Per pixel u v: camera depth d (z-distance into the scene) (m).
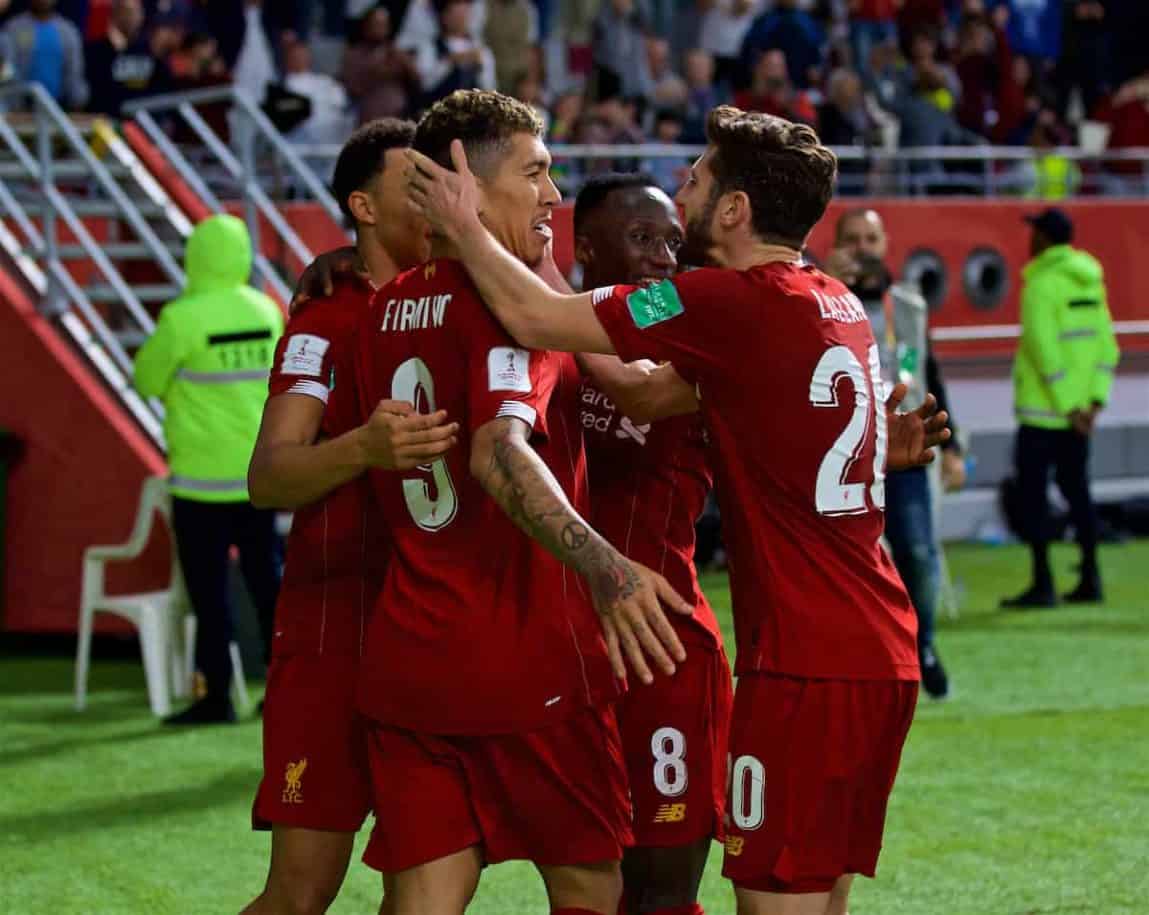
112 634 34.59
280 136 41.44
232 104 43.47
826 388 12.20
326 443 11.98
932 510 29.88
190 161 41.94
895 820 21.25
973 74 55.72
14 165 38.84
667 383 13.08
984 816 21.41
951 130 51.94
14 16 47.53
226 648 27.16
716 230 12.63
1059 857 19.70
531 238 12.34
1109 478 49.84
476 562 11.74
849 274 25.72
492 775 11.85
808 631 12.17
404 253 13.29
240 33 48.81
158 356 26.86
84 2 46.66
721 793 14.56
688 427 14.52
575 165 45.91
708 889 19.08
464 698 11.64
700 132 50.03
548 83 54.62
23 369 34.56
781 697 12.22
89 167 36.25
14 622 34.56
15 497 34.53
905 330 26.88
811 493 12.23
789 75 51.97
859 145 49.56
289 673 13.07
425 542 11.90
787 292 12.21
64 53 44.44
